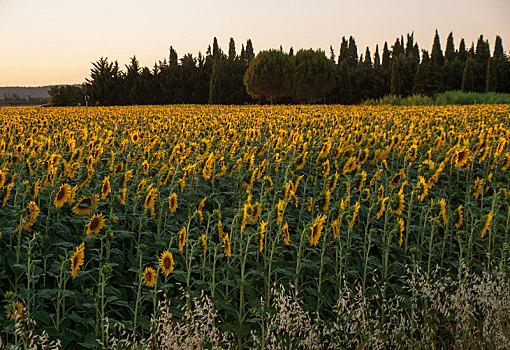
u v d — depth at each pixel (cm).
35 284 509
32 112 2838
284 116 2019
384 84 7862
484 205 836
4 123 1547
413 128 1331
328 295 555
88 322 439
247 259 575
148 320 474
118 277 541
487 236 701
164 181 699
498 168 971
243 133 1277
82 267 494
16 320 391
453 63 7600
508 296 490
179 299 493
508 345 441
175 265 564
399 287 550
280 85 7175
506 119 1841
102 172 665
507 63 7469
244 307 523
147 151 896
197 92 7844
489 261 573
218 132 1293
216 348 416
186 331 416
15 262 492
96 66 8088
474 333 463
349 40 13012
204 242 498
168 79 7856
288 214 712
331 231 602
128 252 594
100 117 2086
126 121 1855
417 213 707
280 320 432
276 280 539
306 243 619
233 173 850
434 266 637
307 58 7181
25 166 707
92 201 571
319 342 456
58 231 569
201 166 754
